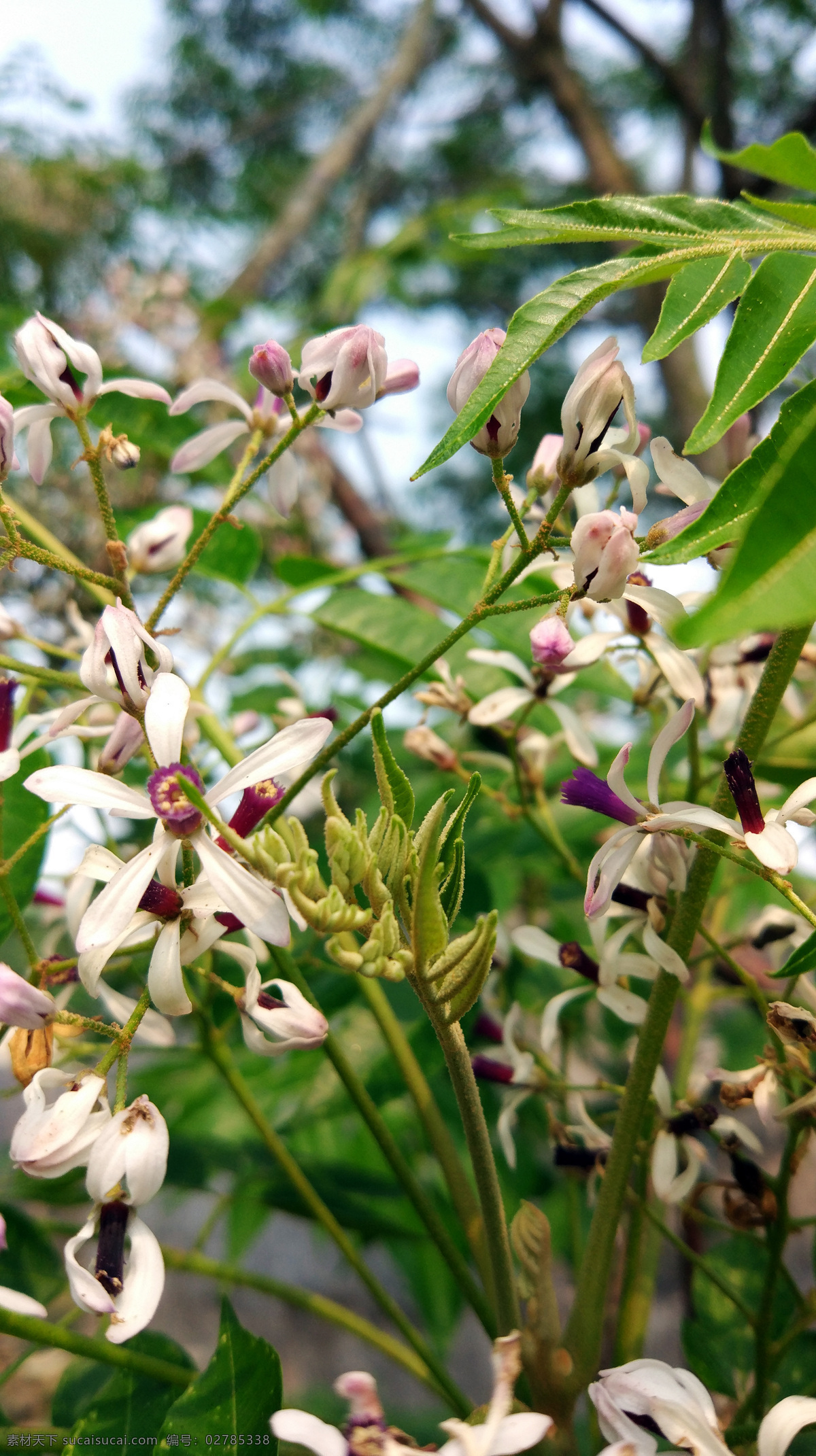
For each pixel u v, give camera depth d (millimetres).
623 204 90
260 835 73
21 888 118
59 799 80
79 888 128
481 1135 86
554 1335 96
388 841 77
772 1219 108
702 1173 135
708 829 93
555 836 143
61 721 94
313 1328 346
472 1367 310
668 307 86
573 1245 138
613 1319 144
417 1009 152
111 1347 104
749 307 83
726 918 176
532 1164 179
